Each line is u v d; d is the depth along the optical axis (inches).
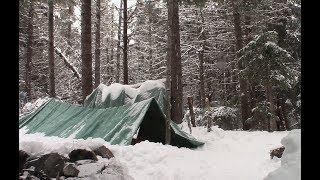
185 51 1053.2
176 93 524.4
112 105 461.4
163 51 1126.4
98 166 212.1
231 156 309.1
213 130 448.5
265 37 522.9
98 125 372.8
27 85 842.8
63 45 1090.7
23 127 463.8
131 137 322.0
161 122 352.8
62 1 449.7
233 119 801.6
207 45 1064.2
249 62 528.4
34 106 528.7
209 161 282.5
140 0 810.2
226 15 957.2
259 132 448.5
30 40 853.8
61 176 203.5
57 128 413.7
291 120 859.4
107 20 1326.3
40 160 207.8
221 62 1029.2
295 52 773.3
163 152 286.4
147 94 455.5
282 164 147.6
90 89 525.3
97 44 804.0
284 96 723.4
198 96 1246.3
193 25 1018.1
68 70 1062.4
